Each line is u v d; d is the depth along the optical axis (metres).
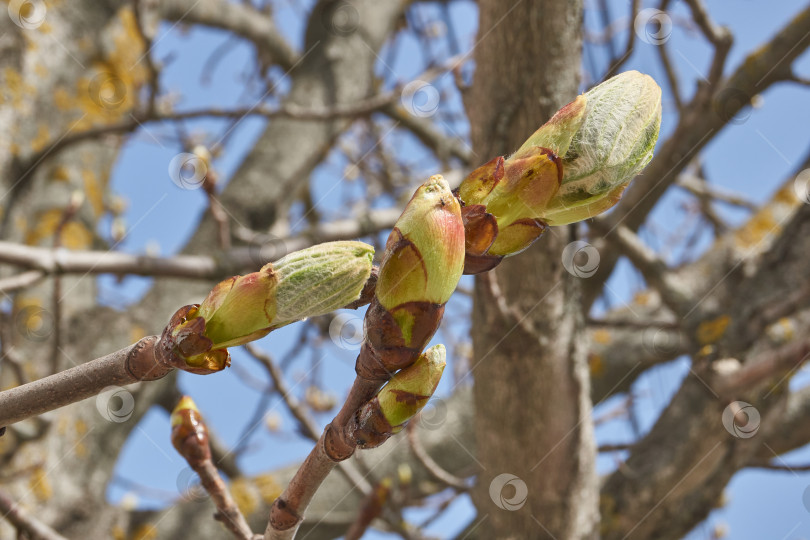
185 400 0.52
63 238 1.16
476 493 0.83
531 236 0.42
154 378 0.42
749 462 0.97
